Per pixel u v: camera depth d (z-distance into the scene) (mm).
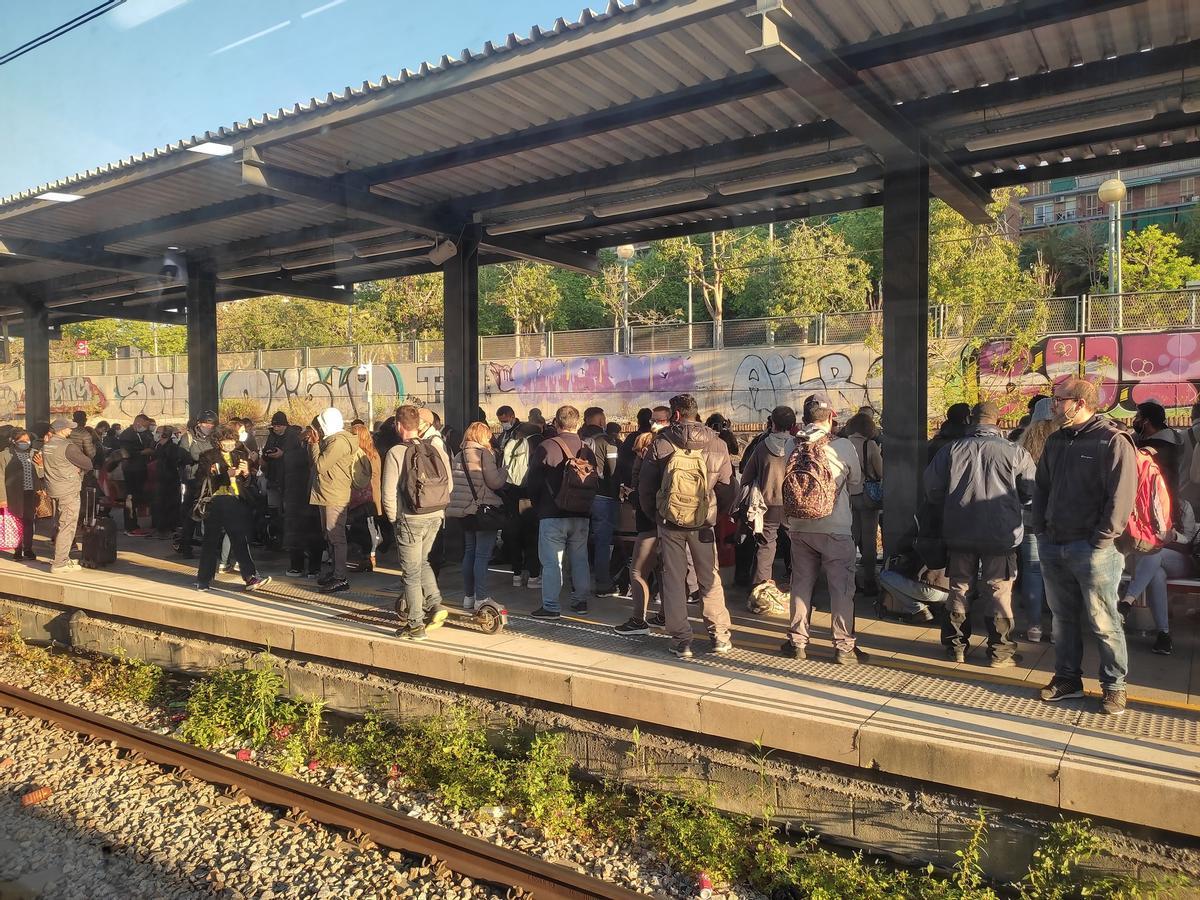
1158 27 5082
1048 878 3686
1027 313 17141
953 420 6258
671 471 5453
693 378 23203
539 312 33062
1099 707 4484
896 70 5730
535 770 4910
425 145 7191
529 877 4078
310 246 10430
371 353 25422
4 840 4699
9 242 10180
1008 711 4461
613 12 4938
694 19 4789
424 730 5574
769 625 6430
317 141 6934
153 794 5227
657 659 5504
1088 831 3646
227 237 10508
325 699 6312
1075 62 5645
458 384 9172
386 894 4086
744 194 8180
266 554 9992
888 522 6844
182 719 6566
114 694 7199
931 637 5996
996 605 5262
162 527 11656
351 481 7809
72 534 9086
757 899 4113
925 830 4062
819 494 5258
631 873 4320
